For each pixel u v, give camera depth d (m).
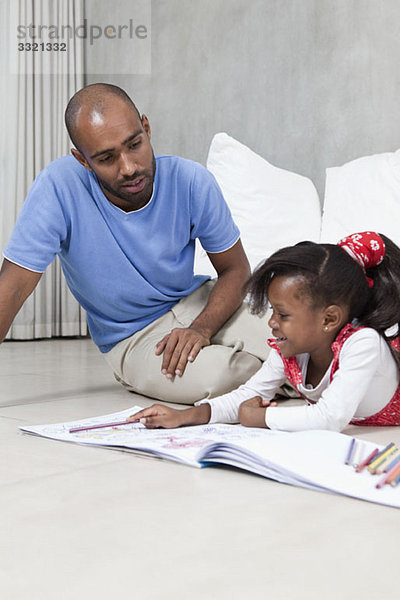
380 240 1.44
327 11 3.29
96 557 0.78
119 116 1.61
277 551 0.80
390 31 3.12
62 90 4.04
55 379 2.32
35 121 3.92
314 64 3.34
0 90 3.85
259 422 1.39
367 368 1.34
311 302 1.34
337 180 2.95
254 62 3.53
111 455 1.25
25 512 0.94
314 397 1.47
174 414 1.43
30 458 1.23
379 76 3.16
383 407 1.48
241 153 3.07
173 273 1.95
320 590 0.70
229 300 1.95
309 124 3.37
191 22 3.76
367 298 1.40
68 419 1.64
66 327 3.99
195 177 1.90
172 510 0.95
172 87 3.85
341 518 0.92
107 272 1.88
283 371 1.52
